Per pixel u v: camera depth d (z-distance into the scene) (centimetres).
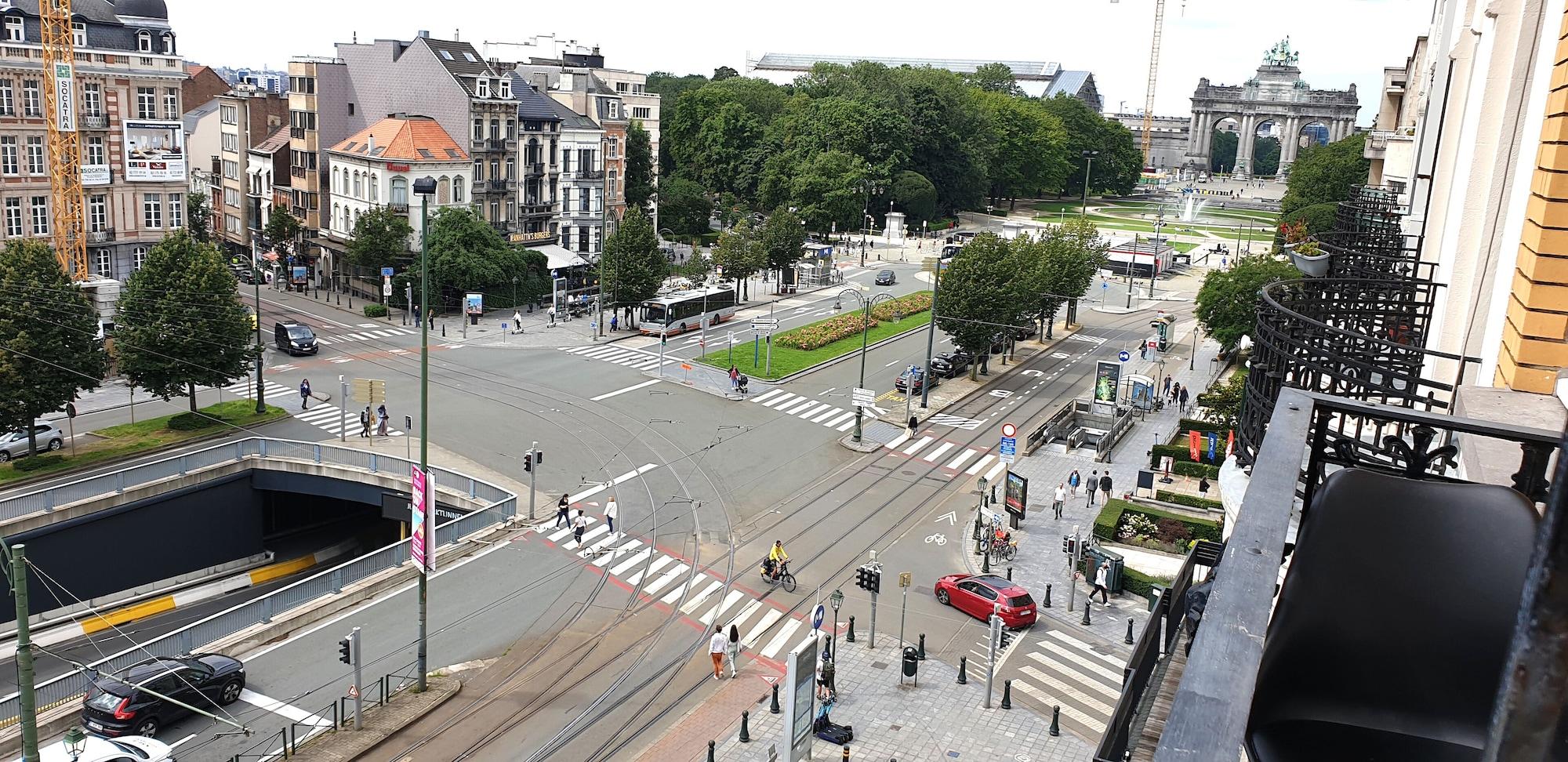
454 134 9456
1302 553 499
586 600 4097
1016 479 4906
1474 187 1909
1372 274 2394
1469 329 1809
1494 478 970
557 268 9856
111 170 7294
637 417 6291
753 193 15088
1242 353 8150
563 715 3312
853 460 5825
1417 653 478
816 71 17450
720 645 3541
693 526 4822
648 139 13012
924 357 8200
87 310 5344
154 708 3120
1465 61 2708
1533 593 236
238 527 5134
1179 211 19238
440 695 3366
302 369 6962
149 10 7456
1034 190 18500
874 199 14762
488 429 5912
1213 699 338
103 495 4534
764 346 8144
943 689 3528
